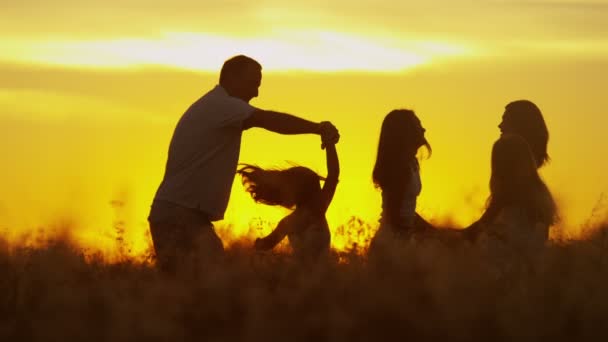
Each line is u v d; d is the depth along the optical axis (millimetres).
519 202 20578
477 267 15883
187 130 21453
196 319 14102
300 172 20797
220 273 15016
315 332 13438
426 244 18391
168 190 21281
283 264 17484
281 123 21078
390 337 13383
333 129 20953
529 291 14977
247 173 21219
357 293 14266
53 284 16047
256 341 13430
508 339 13430
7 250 18391
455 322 13367
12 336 14070
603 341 13703
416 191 21297
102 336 13461
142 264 19500
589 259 16797
